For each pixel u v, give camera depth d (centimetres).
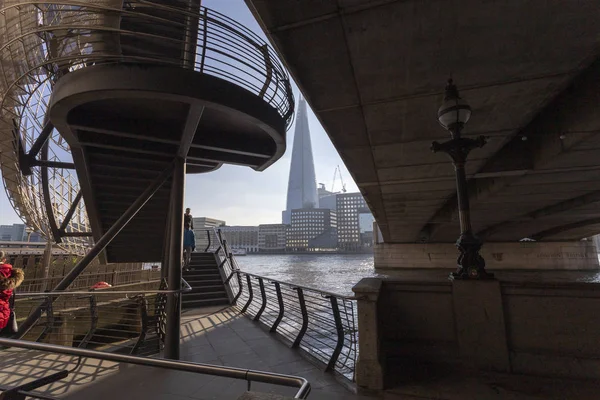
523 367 380
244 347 600
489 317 397
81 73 470
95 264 1520
